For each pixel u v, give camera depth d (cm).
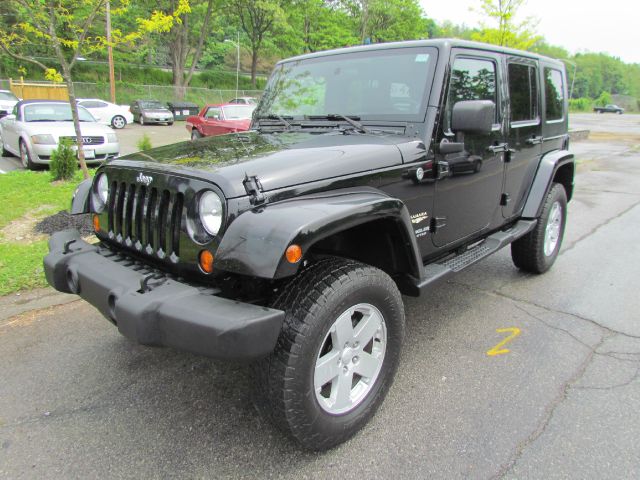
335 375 237
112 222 277
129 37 796
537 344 348
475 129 281
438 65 305
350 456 239
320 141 285
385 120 312
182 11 805
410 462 235
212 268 217
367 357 254
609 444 245
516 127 396
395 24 4188
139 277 232
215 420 268
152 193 245
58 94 2842
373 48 341
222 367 321
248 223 208
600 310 405
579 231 649
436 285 304
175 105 2884
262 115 375
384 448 245
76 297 423
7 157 1223
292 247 199
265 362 215
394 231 263
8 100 2141
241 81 4916
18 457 240
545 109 453
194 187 224
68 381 304
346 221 221
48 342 351
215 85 4734
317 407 227
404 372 313
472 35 1382
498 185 383
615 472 227
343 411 244
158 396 289
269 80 397
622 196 883
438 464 233
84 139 1002
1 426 263
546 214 450
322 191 239
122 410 277
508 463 233
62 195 729
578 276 484
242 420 268
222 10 3847
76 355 334
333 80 347
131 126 2516
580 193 911
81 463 237
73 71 3872
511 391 292
